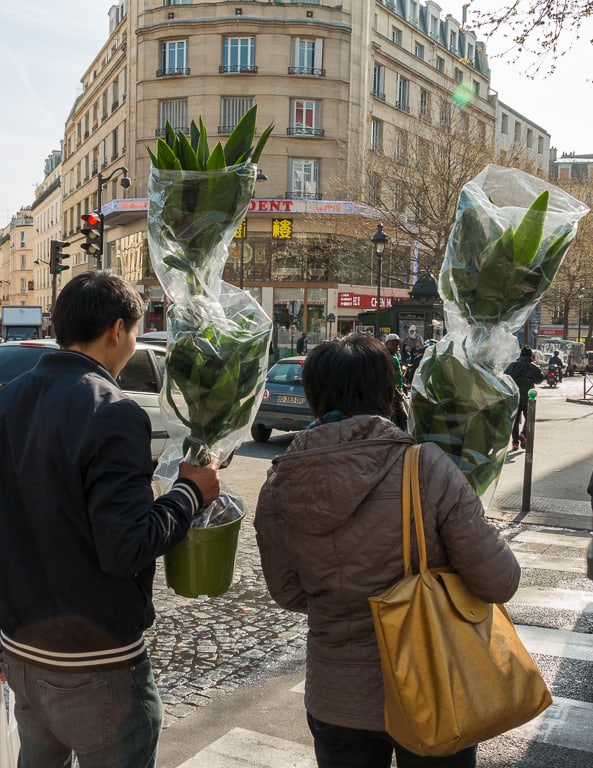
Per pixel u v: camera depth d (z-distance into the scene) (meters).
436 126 29.70
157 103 36.72
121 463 1.67
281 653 4.19
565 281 38.88
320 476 1.70
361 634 1.77
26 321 38.47
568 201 2.10
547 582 5.41
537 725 3.38
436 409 2.13
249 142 2.13
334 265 35.78
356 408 1.88
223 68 35.34
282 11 35.12
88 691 1.73
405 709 1.62
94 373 1.81
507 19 8.59
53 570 1.71
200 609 4.88
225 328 2.12
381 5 38.16
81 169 50.62
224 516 2.16
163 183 2.06
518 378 12.41
